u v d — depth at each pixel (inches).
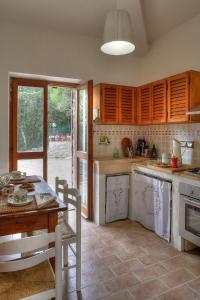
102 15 120.6
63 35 133.4
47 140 139.9
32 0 107.7
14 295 49.0
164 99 121.1
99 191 128.6
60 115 203.5
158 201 112.7
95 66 142.6
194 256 97.2
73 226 125.1
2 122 121.6
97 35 139.3
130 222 133.2
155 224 115.9
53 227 65.0
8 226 61.1
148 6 116.6
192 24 119.6
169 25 128.3
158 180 112.5
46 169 140.3
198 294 74.5
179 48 127.6
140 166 127.0
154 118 129.4
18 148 133.3
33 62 126.4
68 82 145.9
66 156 217.2
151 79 148.2
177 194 102.0
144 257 96.1
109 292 75.3
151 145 149.4
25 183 91.5
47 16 119.0
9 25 121.1
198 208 91.1
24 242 45.9
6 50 120.8
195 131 119.0
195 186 92.4
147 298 72.6
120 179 133.4
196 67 118.3
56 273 50.7
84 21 124.6
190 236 95.7
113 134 149.9
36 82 136.2
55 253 50.4
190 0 108.0
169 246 105.5
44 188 86.1
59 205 66.9
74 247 103.1
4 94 121.4
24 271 56.6
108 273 85.2
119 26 80.9
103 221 130.4
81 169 149.5
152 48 146.4
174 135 132.0
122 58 150.6
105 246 105.0
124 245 106.0
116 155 143.9
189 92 106.4
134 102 143.0
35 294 49.7
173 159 111.4
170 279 82.0
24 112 134.3
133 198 134.8
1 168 122.6
